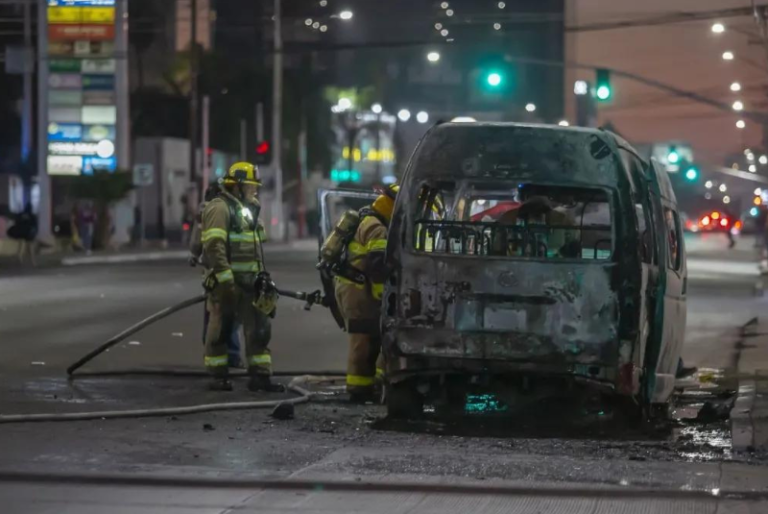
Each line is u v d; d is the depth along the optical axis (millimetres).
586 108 77812
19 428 21094
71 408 23703
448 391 22688
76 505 15758
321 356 34344
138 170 109562
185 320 44188
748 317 49406
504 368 21656
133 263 91625
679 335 25953
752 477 17812
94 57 106125
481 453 19781
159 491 16672
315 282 65125
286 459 18859
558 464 18734
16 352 33844
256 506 15844
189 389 27109
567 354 21469
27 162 123312
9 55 115312
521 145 21891
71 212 109750
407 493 16750
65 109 107500
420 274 21906
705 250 128625
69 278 70062
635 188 23047
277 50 133750
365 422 23000
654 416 24688
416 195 22047
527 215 22422
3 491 16516
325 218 28859
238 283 26672
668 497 16609
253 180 27031
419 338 21875
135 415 22688
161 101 163125
